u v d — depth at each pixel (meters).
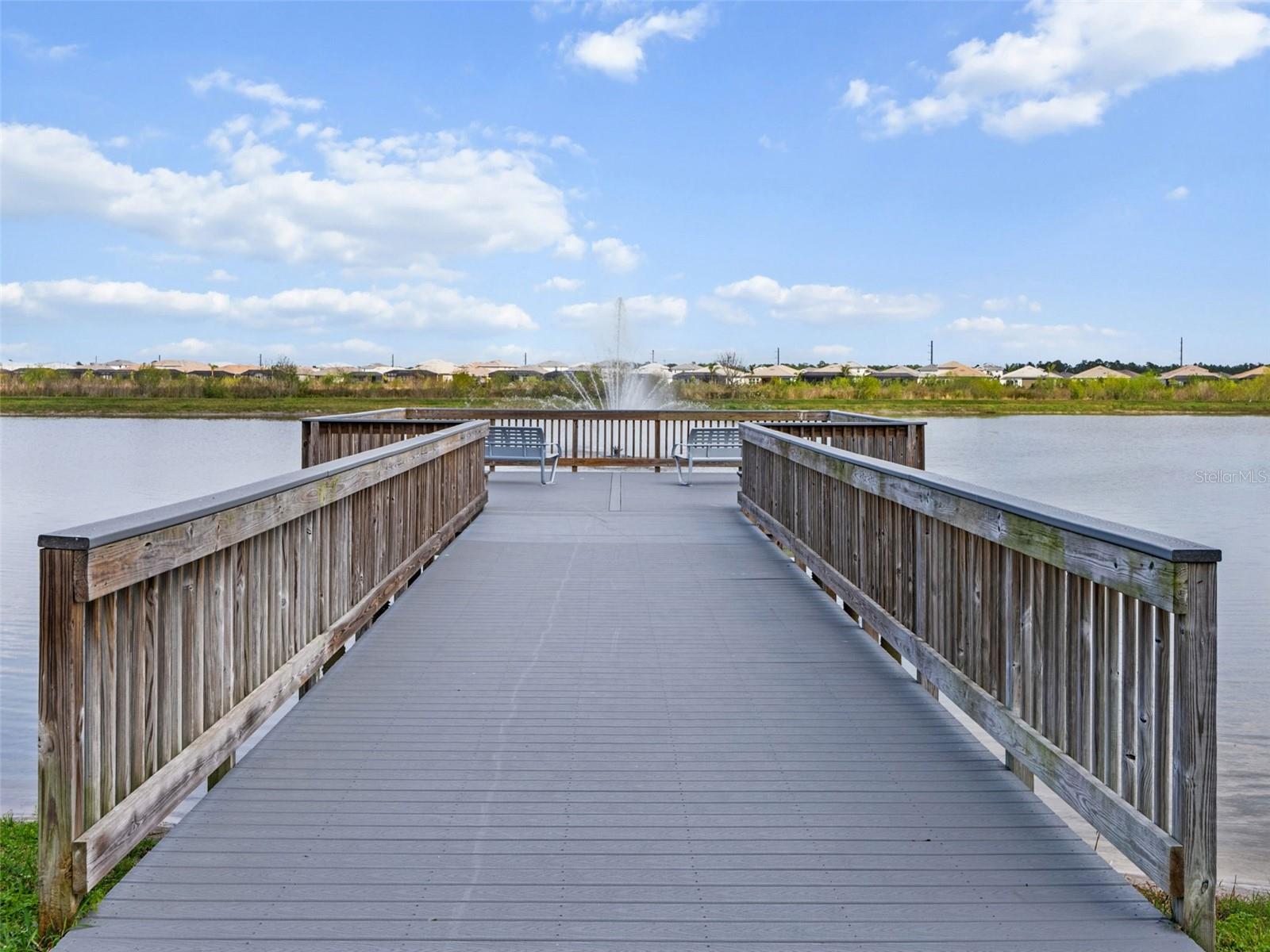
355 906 2.20
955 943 2.07
